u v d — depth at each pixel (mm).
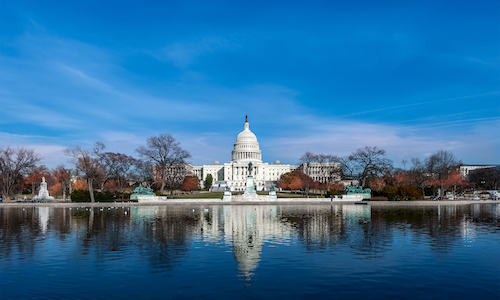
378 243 27266
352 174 105688
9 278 18719
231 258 22516
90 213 53625
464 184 128750
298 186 140875
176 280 18250
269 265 20875
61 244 26953
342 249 25094
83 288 17172
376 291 16734
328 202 82188
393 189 86250
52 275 19156
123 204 75125
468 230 34281
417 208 66438
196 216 48250
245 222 40750
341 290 16859
